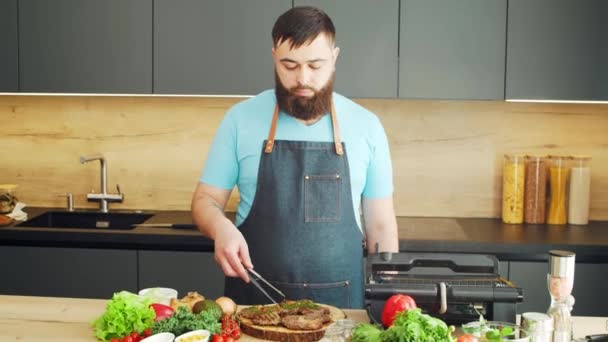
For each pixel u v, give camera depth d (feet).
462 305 5.93
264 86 10.52
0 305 6.68
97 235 10.11
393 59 10.39
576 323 6.23
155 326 5.58
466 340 5.00
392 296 5.69
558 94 10.32
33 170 12.17
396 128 11.74
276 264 7.89
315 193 7.90
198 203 7.82
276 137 7.91
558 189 11.16
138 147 12.03
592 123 11.55
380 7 10.32
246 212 8.07
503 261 9.82
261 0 10.41
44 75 10.73
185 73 10.59
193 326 5.57
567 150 11.62
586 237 10.05
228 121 8.05
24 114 12.09
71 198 11.93
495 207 11.75
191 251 10.16
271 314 5.95
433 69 10.37
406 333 4.91
